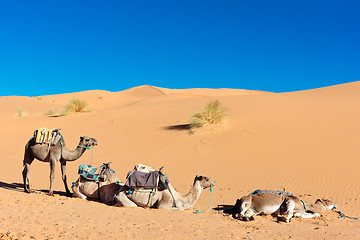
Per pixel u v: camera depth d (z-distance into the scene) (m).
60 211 8.36
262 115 23.27
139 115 28.31
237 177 14.17
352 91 35.09
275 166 15.29
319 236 7.12
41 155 10.62
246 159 16.44
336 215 9.14
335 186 12.54
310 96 33.09
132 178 9.33
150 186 9.22
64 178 10.95
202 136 20.11
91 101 60.03
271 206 8.80
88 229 7.00
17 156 19.28
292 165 15.26
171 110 29.45
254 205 8.92
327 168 14.64
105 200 9.98
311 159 15.81
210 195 11.93
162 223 7.75
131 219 8.00
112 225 7.41
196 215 8.84
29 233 6.44
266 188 12.56
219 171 15.12
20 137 23.52
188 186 13.01
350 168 14.46
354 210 9.78
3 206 8.37
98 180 10.04
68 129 24.62
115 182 10.08
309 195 11.52
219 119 21.89
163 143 19.86
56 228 6.91
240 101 30.12
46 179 14.64
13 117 33.50
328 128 19.78
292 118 22.05
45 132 10.54
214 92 83.75
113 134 22.81
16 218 7.43
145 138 21.23
